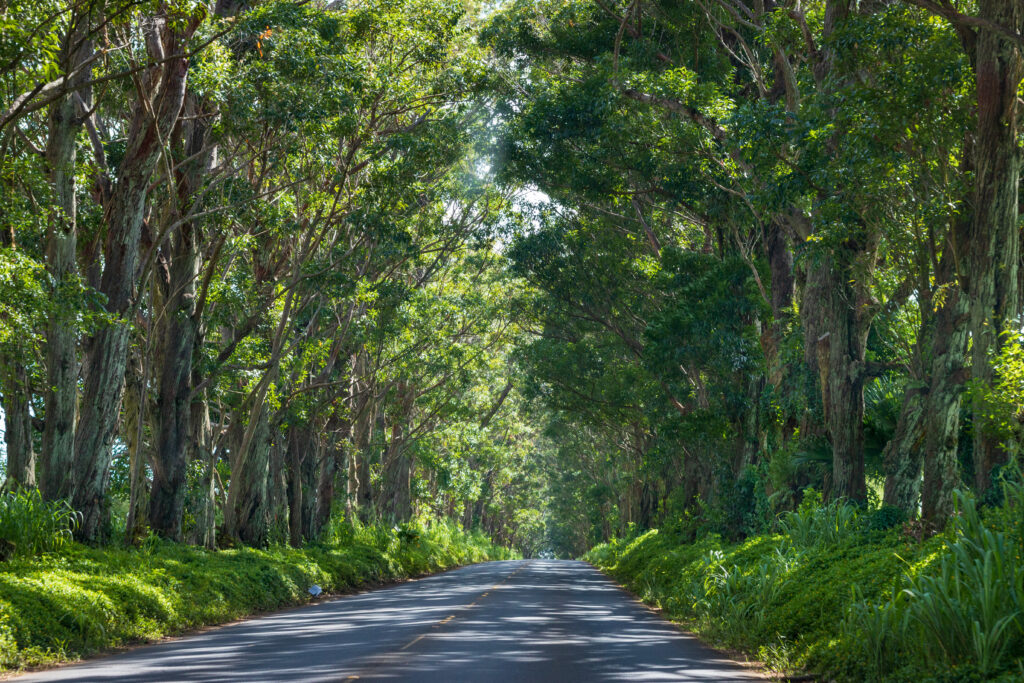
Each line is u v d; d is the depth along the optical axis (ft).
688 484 136.05
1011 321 48.75
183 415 82.48
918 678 29.99
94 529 66.23
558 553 468.75
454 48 96.22
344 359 124.98
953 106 55.36
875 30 58.03
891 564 43.42
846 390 69.77
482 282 149.48
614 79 88.22
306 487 122.83
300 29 65.21
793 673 38.19
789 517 65.36
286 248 96.63
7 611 42.98
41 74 49.49
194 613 60.64
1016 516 36.86
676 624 61.87
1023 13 49.80
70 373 64.90
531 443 282.56
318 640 47.73
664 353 100.27
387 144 81.92
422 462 187.21
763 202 66.90
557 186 104.99
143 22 60.85
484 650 42.32
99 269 71.61
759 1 82.74
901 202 59.82
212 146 71.92
